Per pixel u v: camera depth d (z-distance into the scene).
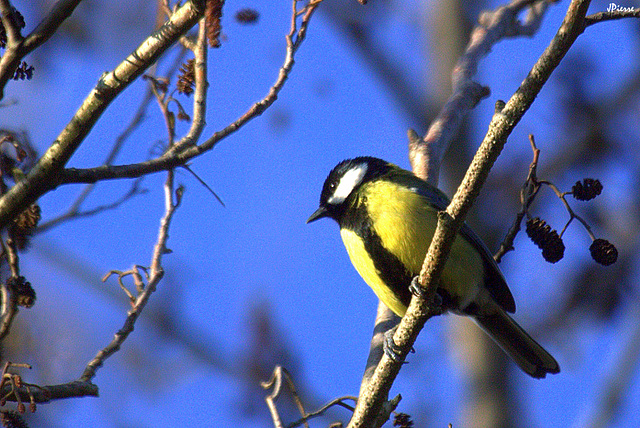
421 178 10.27
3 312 7.09
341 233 9.52
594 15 5.61
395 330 7.52
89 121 6.50
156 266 7.87
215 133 6.93
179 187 8.24
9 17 6.32
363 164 10.30
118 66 6.40
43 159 6.58
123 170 6.78
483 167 6.30
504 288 9.58
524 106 5.95
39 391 6.70
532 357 9.96
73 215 8.47
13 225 7.08
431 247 6.80
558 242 7.89
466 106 12.04
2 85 6.46
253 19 7.70
